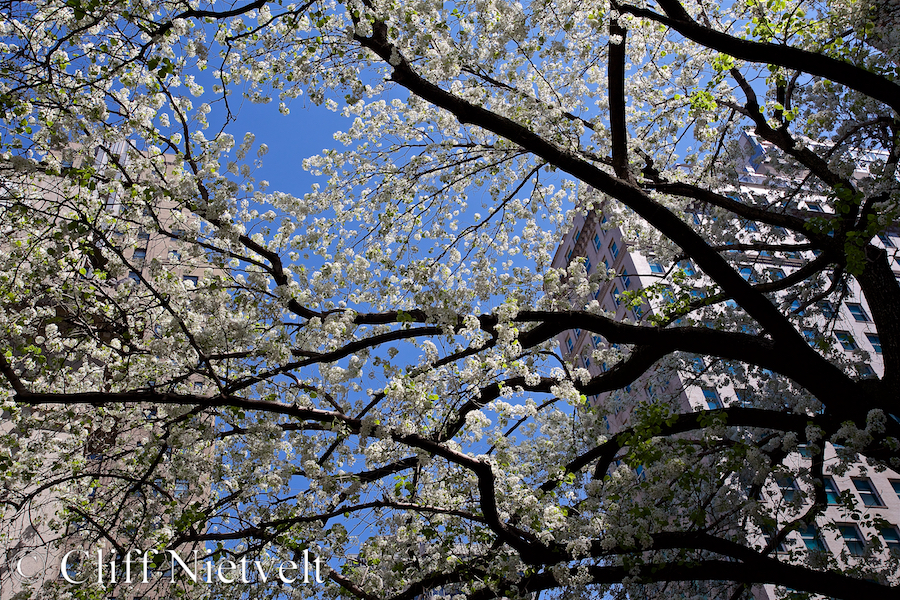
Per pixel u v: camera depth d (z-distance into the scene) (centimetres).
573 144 915
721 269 816
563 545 816
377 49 775
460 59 876
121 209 770
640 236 1116
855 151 1119
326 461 861
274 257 829
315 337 814
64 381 915
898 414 849
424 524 901
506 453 811
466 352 826
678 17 851
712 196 986
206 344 723
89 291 902
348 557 919
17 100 675
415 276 777
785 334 826
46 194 845
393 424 753
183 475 834
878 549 880
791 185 1177
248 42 836
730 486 1028
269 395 795
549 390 892
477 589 867
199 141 788
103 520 919
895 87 728
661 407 805
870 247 964
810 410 1078
